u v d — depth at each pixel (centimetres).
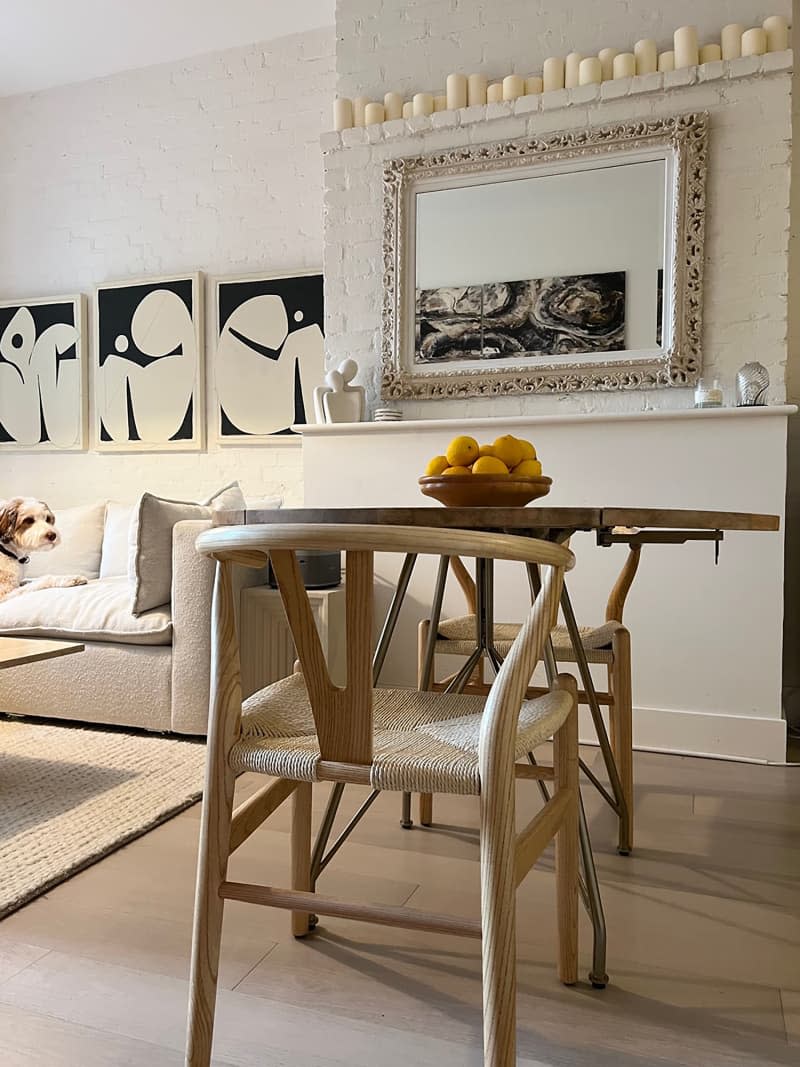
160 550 288
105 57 416
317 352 393
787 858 192
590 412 314
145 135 427
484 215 325
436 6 334
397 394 337
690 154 292
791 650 318
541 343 319
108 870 183
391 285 336
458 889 172
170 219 423
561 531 151
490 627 180
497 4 326
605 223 308
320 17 382
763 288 289
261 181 406
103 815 210
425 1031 126
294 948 150
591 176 310
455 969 144
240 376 407
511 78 317
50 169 446
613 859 191
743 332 291
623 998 135
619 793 191
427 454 318
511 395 324
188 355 416
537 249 319
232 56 409
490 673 312
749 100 288
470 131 325
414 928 103
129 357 429
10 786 232
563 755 135
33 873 176
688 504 284
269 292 400
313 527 95
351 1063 119
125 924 159
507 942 96
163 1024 128
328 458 331
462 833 204
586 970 144
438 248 332
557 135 311
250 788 238
